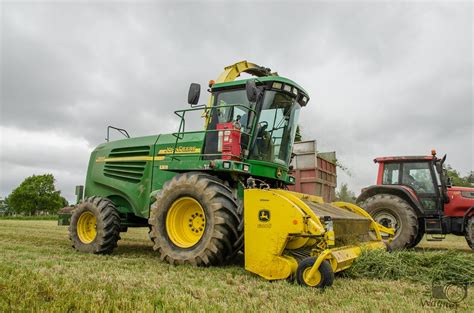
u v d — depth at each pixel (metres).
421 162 10.02
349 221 6.05
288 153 7.39
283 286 4.47
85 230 8.35
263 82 6.89
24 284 4.26
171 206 6.42
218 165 6.30
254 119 6.79
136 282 4.57
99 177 9.05
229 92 7.19
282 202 4.96
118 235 8.18
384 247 6.59
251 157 6.73
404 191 9.42
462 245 11.37
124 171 8.54
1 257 6.43
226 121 7.07
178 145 7.58
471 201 9.37
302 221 4.80
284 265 4.83
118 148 8.86
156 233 6.47
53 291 3.95
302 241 5.23
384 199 9.24
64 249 8.29
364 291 4.43
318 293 4.19
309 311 3.49
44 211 77.38
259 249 5.04
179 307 3.52
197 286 4.46
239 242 5.91
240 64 8.36
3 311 3.33
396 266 5.39
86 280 4.55
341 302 3.86
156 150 8.02
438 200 9.62
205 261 5.85
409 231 8.89
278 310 3.53
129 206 8.52
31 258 6.48
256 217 5.12
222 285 4.57
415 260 5.58
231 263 6.46
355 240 6.19
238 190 6.64
